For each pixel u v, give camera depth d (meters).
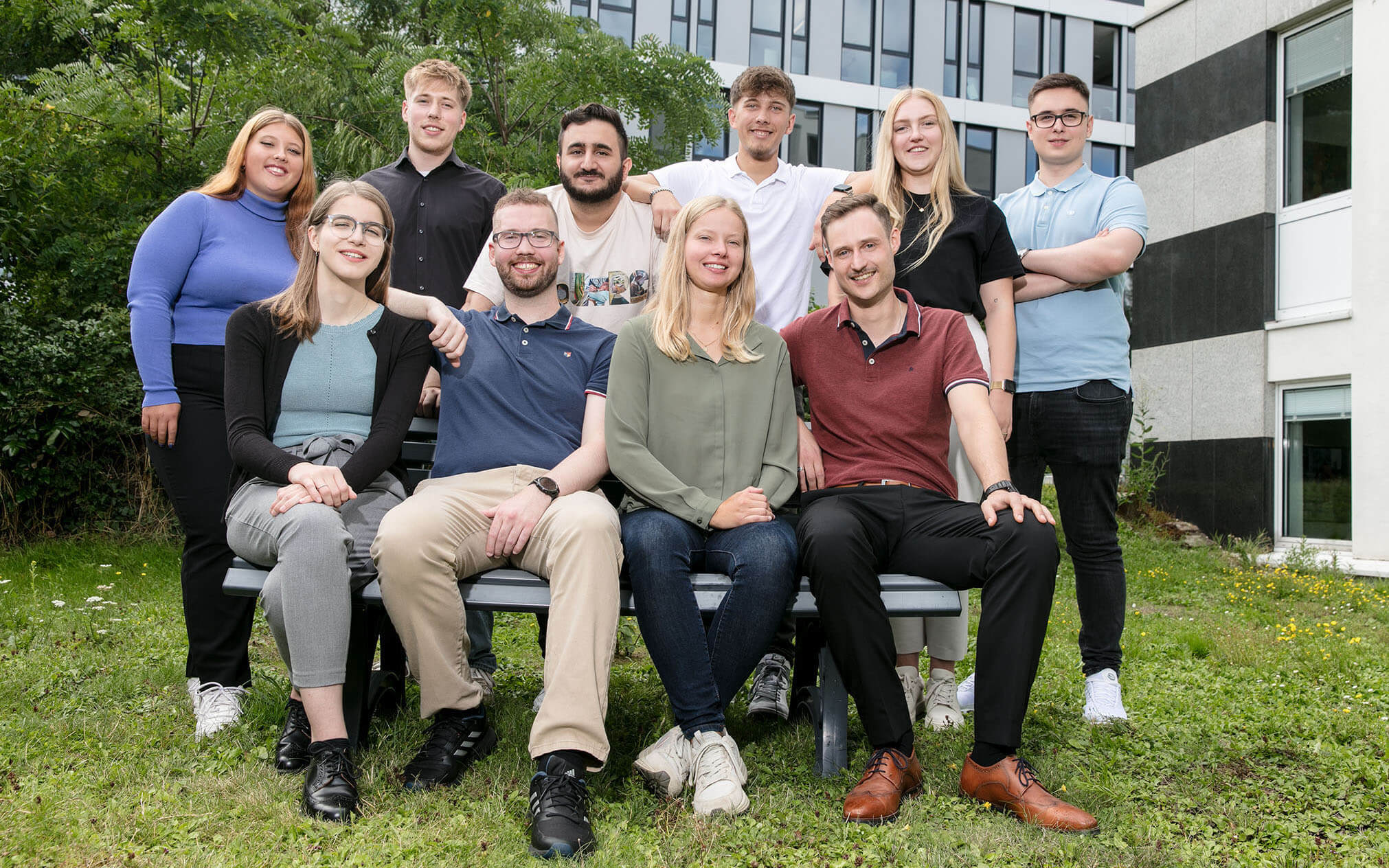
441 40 9.51
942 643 3.03
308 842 1.98
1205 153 9.95
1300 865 2.03
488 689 3.14
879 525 2.50
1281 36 9.32
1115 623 3.18
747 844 2.01
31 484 7.05
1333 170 8.88
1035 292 3.25
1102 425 3.19
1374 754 2.81
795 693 2.89
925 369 2.66
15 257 7.82
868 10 21.50
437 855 1.92
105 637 3.88
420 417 3.12
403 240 3.71
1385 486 8.19
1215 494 9.68
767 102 3.45
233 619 2.90
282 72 8.42
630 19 20.09
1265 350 9.28
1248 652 4.30
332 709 2.21
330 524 2.29
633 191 3.38
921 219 3.07
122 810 2.07
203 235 2.98
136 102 8.15
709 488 2.55
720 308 2.70
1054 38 22.47
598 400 2.73
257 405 2.57
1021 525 2.26
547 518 2.36
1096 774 2.53
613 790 2.31
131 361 7.63
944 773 2.46
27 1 8.48
